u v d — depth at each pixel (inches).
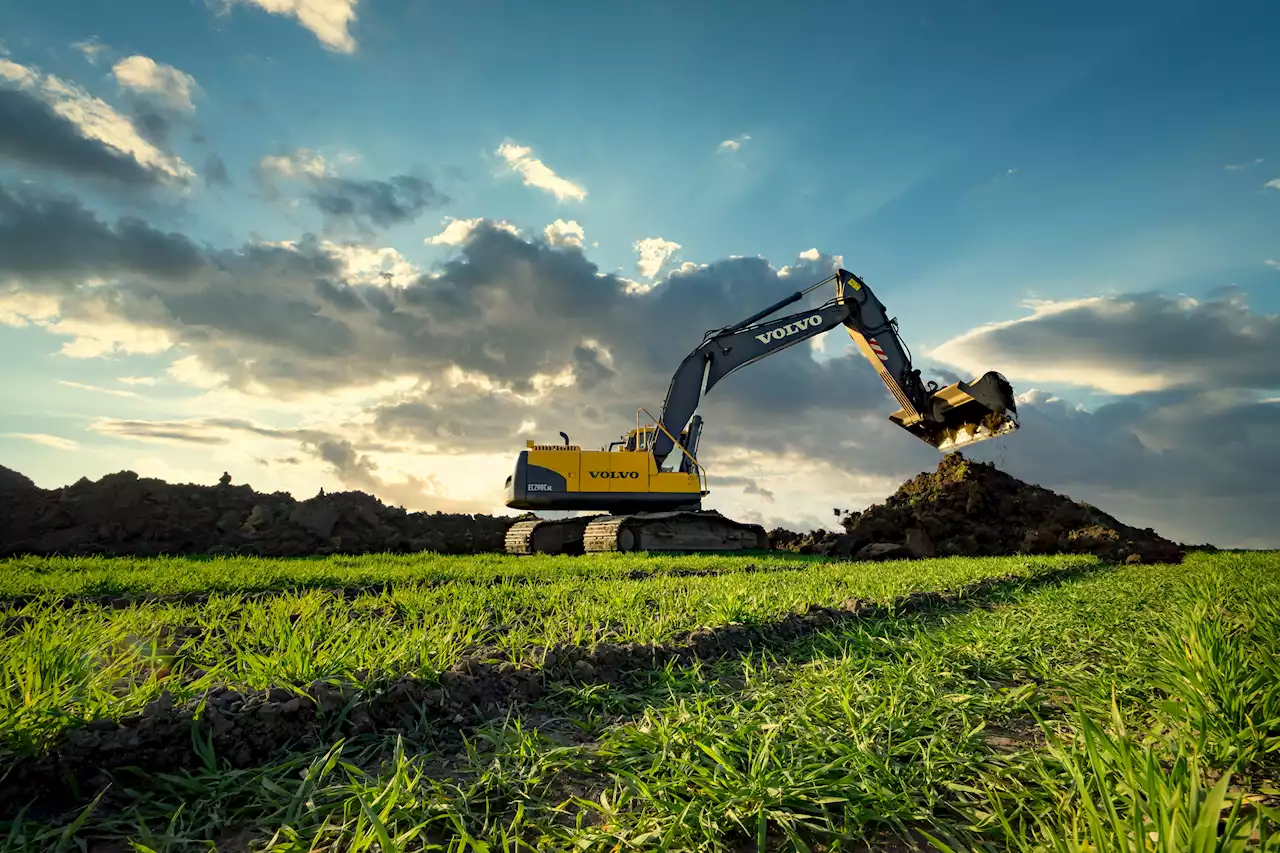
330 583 358.6
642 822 94.7
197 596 306.7
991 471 964.6
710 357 791.1
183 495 793.6
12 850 90.0
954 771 112.6
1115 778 96.3
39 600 264.5
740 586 302.7
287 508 825.5
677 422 782.5
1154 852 69.2
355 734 126.8
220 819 98.7
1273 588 259.0
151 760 110.7
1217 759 110.7
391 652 154.9
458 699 145.4
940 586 328.8
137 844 86.7
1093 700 145.6
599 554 644.1
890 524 880.3
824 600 269.0
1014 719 143.9
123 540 700.0
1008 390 708.0
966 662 183.5
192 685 130.6
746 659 181.5
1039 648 197.8
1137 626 224.4
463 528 944.3
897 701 142.7
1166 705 119.7
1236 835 75.0
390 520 882.1
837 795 103.4
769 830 97.8
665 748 116.8
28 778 102.7
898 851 92.5
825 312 810.8
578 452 766.5
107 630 174.2
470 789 105.7
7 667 125.8
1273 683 126.3
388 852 80.3
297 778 113.0
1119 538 738.8
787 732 128.6
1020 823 94.7
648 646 186.9
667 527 781.3
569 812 103.8
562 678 165.8
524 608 258.7
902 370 794.2
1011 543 835.4
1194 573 402.3
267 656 163.6
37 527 695.1
